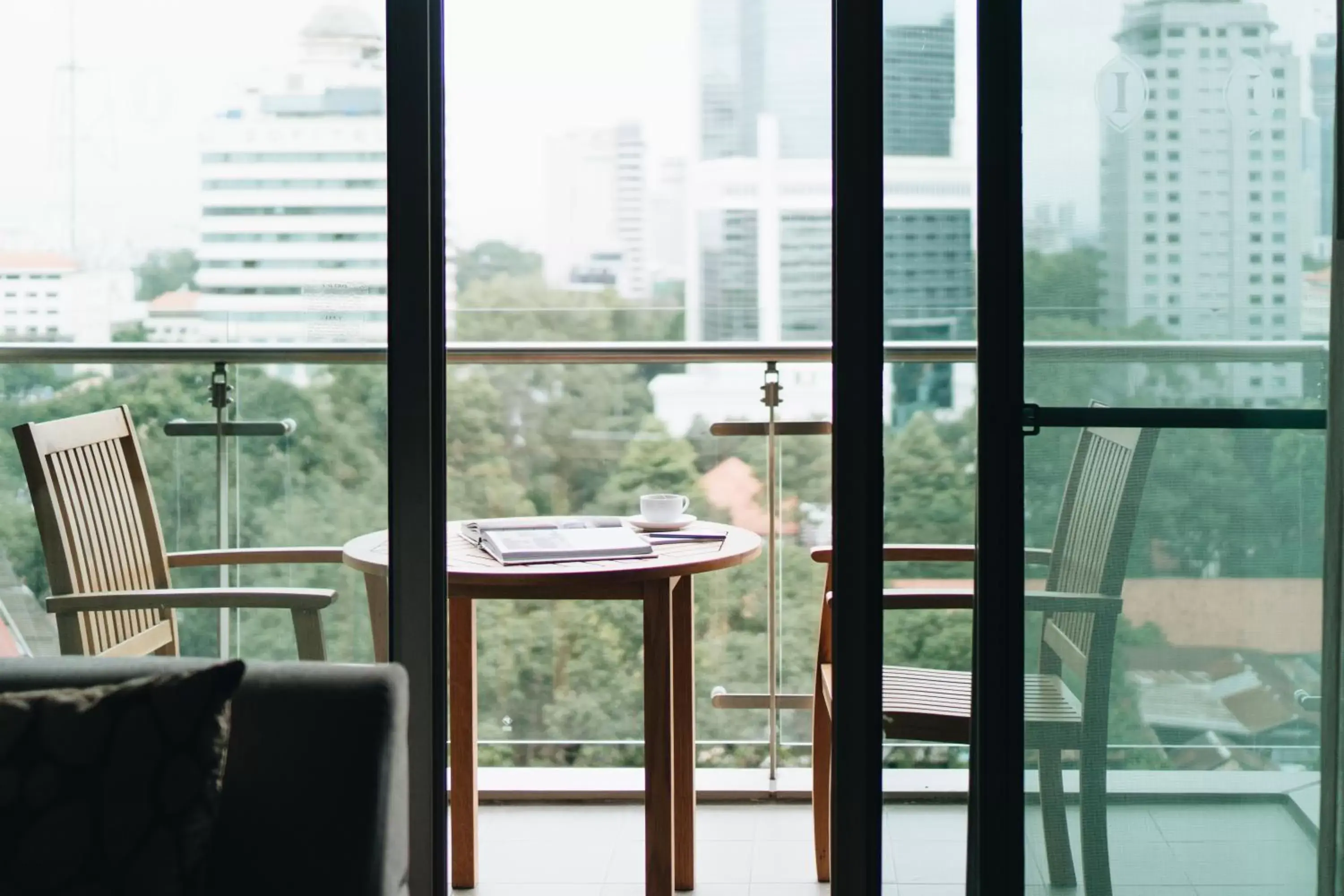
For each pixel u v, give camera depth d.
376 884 1.53
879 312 2.15
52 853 1.41
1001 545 2.15
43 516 2.35
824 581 3.48
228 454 2.32
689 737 2.85
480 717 3.54
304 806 1.54
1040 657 2.17
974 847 2.19
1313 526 2.14
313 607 2.30
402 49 2.21
